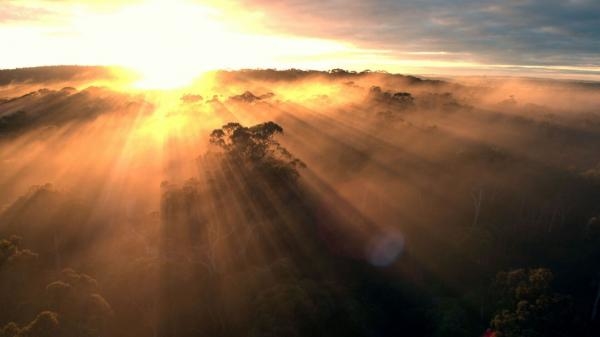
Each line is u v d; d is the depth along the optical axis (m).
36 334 32.84
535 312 41.03
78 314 36.72
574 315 44.97
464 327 49.34
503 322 41.25
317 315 47.06
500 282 49.22
